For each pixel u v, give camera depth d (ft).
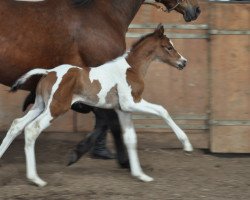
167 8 29.01
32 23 26.30
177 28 32.35
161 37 26.68
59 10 26.76
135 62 26.18
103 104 25.77
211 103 32.27
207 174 27.84
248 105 32.12
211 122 32.32
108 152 30.58
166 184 25.75
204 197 23.98
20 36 26.03
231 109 32.22
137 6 28.32
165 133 33.01
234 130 32.30
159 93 32.65
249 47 31.78
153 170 28.35
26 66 26.35
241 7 31.58
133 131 26.20
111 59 27.04
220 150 32.40
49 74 25.09
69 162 27.14
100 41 26.81
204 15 32.17
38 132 24.76
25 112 33.04
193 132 32.89
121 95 25.58
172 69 32.53
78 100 25.48
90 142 26.86
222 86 32.12
